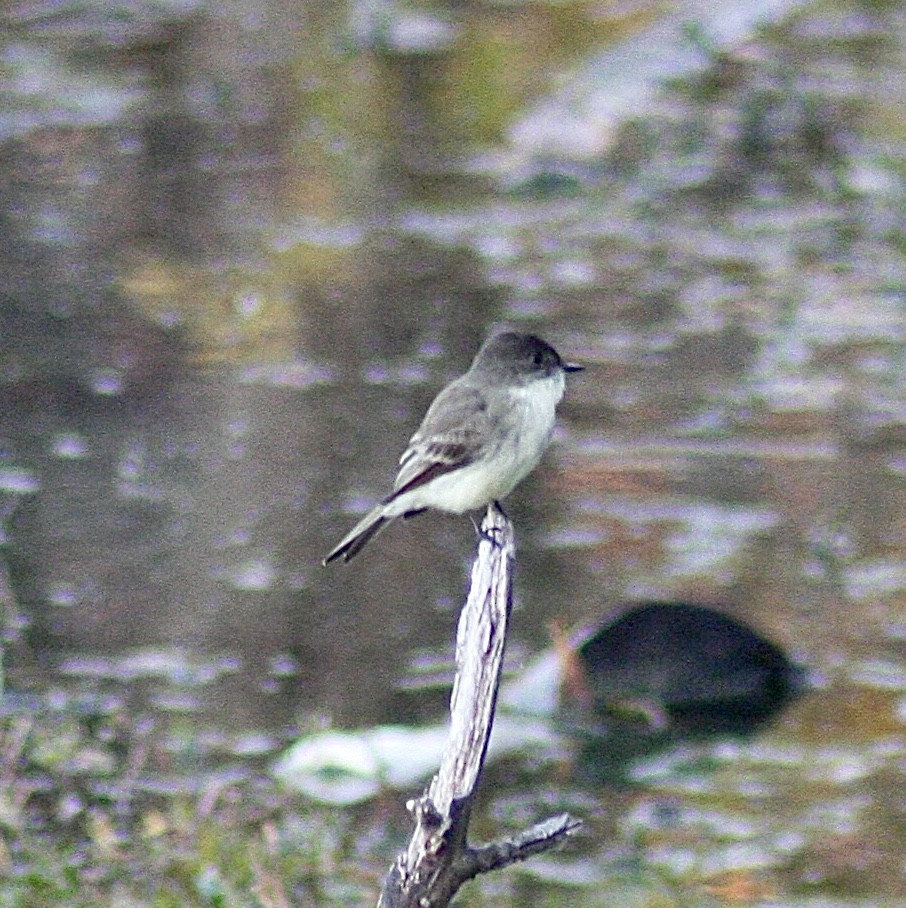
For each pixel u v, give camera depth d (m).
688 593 13.33
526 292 19.52
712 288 19.58
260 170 23.38
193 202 22.22
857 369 17.36
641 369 17.47
